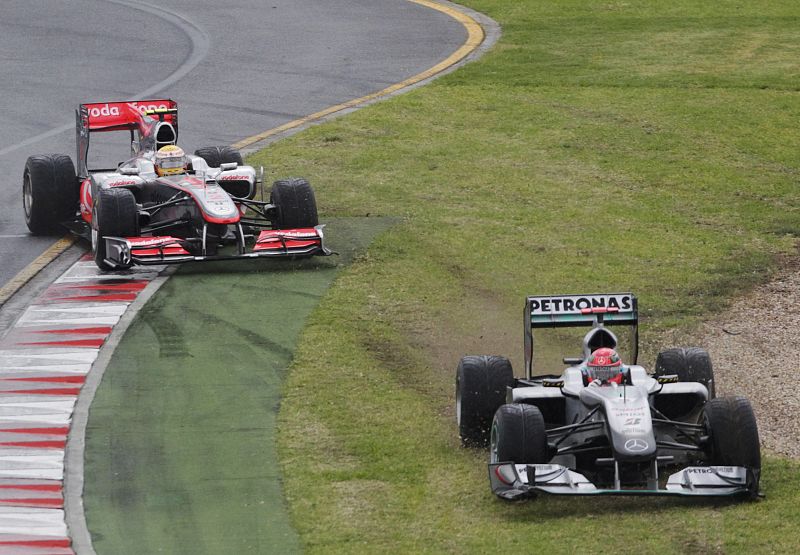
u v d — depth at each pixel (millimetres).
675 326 54969
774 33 120500
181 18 129000
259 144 86000
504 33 121875
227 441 43344
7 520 37875
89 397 47188
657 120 91688
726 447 36969
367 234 67312
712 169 81250
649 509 37219
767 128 90438
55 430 44375
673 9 132375
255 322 54781
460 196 74938
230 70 107438
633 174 80000
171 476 40844
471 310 56812
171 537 36812
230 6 135500
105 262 60594
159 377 49000
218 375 49125
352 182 77625
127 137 90125
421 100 97062
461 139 87375
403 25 125688
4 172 80188
